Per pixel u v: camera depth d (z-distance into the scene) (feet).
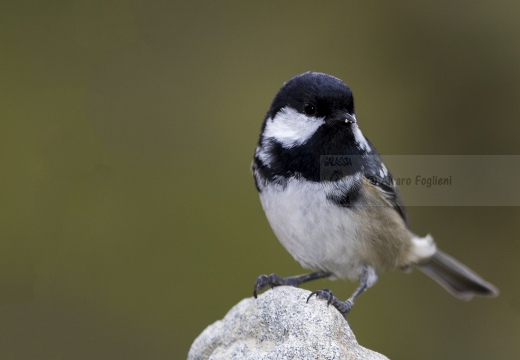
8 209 39.40
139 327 37.73
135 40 43.01
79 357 37.50
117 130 41.52
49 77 41.83
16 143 40.47
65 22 42.63
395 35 43.19
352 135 26.21
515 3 42.19
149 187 40.34
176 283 38.45
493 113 42.37
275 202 26.30
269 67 42.86
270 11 43.68
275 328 21.40
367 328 38.19
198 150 41.37
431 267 36.45
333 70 42.86
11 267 38.68
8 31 42.01
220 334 22.85
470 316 39.73
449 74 42.75
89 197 39.93
